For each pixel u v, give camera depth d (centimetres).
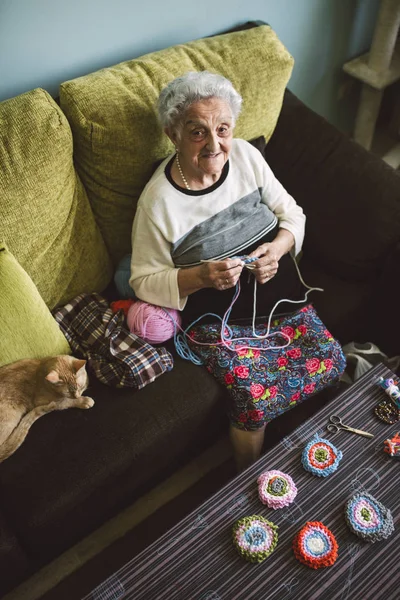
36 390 123
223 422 152
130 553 144
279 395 136
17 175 123
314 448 115
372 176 155
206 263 135
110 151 137
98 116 133
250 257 139
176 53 147
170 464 145
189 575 101
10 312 122
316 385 140
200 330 144
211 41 153
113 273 160
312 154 163
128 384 132
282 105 171
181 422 129
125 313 146
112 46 153
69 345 138
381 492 110
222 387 137
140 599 99
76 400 128
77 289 148
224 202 141
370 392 125
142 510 152
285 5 184
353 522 104
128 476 127
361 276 157
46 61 143
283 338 144
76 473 118
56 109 127
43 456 121
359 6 208
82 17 141
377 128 261
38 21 134
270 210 154
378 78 212
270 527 105
